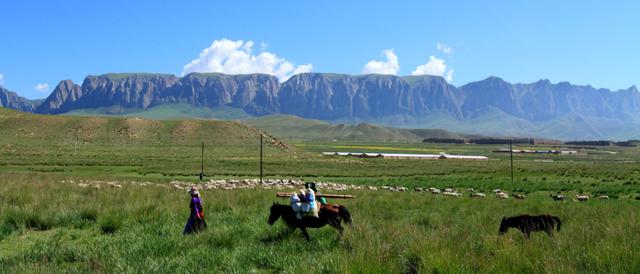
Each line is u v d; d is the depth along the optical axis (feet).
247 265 35.58
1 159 285.43
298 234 47.01
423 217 58.70
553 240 37.76
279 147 482.28
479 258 32.78
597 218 55.83
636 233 39.96
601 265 29.81
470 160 440.04
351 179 205.67
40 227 53.52
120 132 488.02
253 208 68.64
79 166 247.09
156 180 167.94
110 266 33.96
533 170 257.55
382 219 58.90
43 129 474.49
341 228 44.86
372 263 30.42
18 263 33.96
